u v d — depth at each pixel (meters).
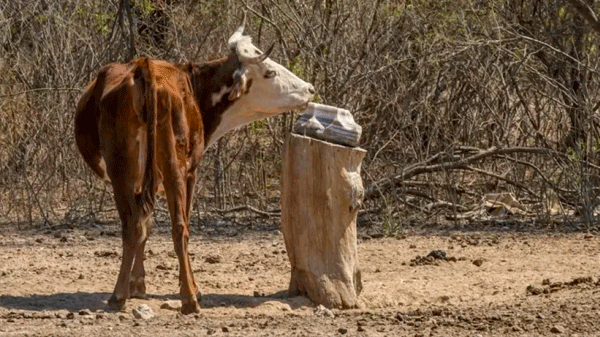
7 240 32.03
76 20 38.03
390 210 33.31
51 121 36.78
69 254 29.45
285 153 22.97
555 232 33.16
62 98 36.81
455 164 35.56
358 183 22.86
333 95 36.00
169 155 21.33
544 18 37.00
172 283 25.62
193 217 35.56
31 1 38.16
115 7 38.69
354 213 22.97
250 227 34.59
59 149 36.66
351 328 19.81
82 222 35.28
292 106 24.73
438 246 30.94
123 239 22.00
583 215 34.59
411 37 37.03
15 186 37.09
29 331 19.38
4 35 38.06
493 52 35.94
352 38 37.03
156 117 20.97
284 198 23.06
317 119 22.98
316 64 36.34
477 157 35.69
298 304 22.56
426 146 36.97
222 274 26.81
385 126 36.47
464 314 21.09
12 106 37.41
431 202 36.22
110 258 29.00
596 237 32.16
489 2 36.22
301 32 36.56
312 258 22.83
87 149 23.50
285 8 37.59
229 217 35.72
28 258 28.78
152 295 23.95
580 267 27.47
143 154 21.84
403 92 36.16
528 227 34.12
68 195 36.38
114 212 36.44
